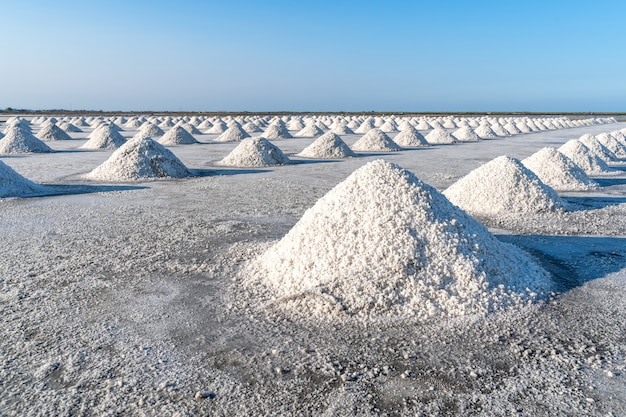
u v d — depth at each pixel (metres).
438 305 3.94
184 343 3.45
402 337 3.53
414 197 4.84
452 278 4.20
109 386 2.89
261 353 3.31
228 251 5.76
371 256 4.27
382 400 2.75
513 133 35.62
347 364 3.16
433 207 4.83
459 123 45.78
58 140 27.30
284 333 3.61
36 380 2.97
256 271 4.91
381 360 3.21
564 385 2.91
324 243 4.52
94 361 3.19
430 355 3.28
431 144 25.47
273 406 2.70
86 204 8.99
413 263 4.21
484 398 2.77
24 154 19.39
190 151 20.88
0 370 3.08
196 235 6.58
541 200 8.33
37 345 3.41
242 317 3.90
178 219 7.63
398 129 36.72
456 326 3.71
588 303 4.20
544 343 3.46
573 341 3.49
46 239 6.34
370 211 4.68
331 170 14.38
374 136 21.91
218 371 3.08
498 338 3.52
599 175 13.55
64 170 14.32
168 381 2.95
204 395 2.79
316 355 3.27
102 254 5.64
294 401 2.75
